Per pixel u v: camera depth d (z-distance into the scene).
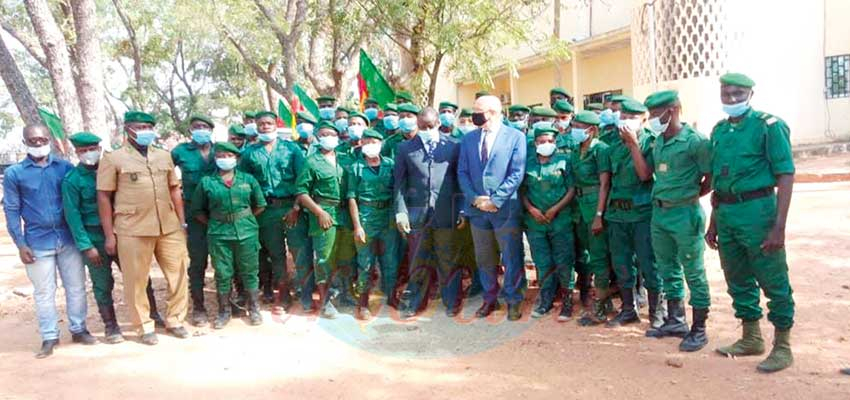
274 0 13.81
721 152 4.57
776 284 4.45
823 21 16.47
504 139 5.85
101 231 5.73
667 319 5.43
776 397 4.04
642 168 5.20
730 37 14.88
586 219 5.84
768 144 4.34
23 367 5.27
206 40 23.94
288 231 6.61
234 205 6.09
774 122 4.34
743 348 4.78
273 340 5.76
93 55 8.37
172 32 21.05
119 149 5.68
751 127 4.43
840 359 4.58
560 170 5.93
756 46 15.45
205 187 6.05
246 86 28.33
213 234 6.12
